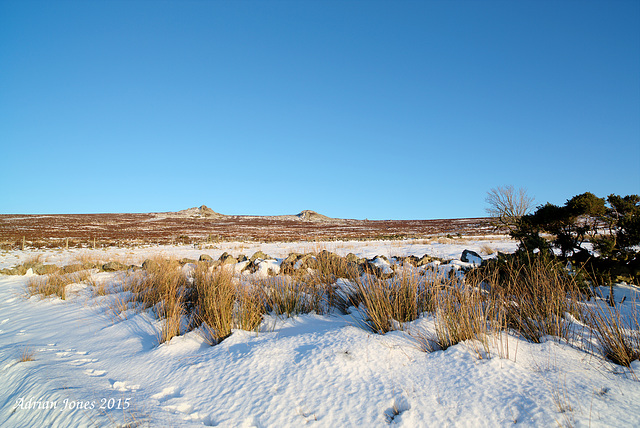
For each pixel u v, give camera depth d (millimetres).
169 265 8562
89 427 2449
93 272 10312
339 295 5395
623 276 5914
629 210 6215
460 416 2373
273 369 3162
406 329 3836
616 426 2160
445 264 8039
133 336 4582
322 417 2480
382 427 2328
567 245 6980
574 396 2473
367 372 2979
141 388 3129
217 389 2957
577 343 3361
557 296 4090
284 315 4875
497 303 4180
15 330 5602
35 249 24812
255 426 2469
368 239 32531
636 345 3141
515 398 2490
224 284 5500
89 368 3670
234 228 59625
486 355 3090
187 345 4035
